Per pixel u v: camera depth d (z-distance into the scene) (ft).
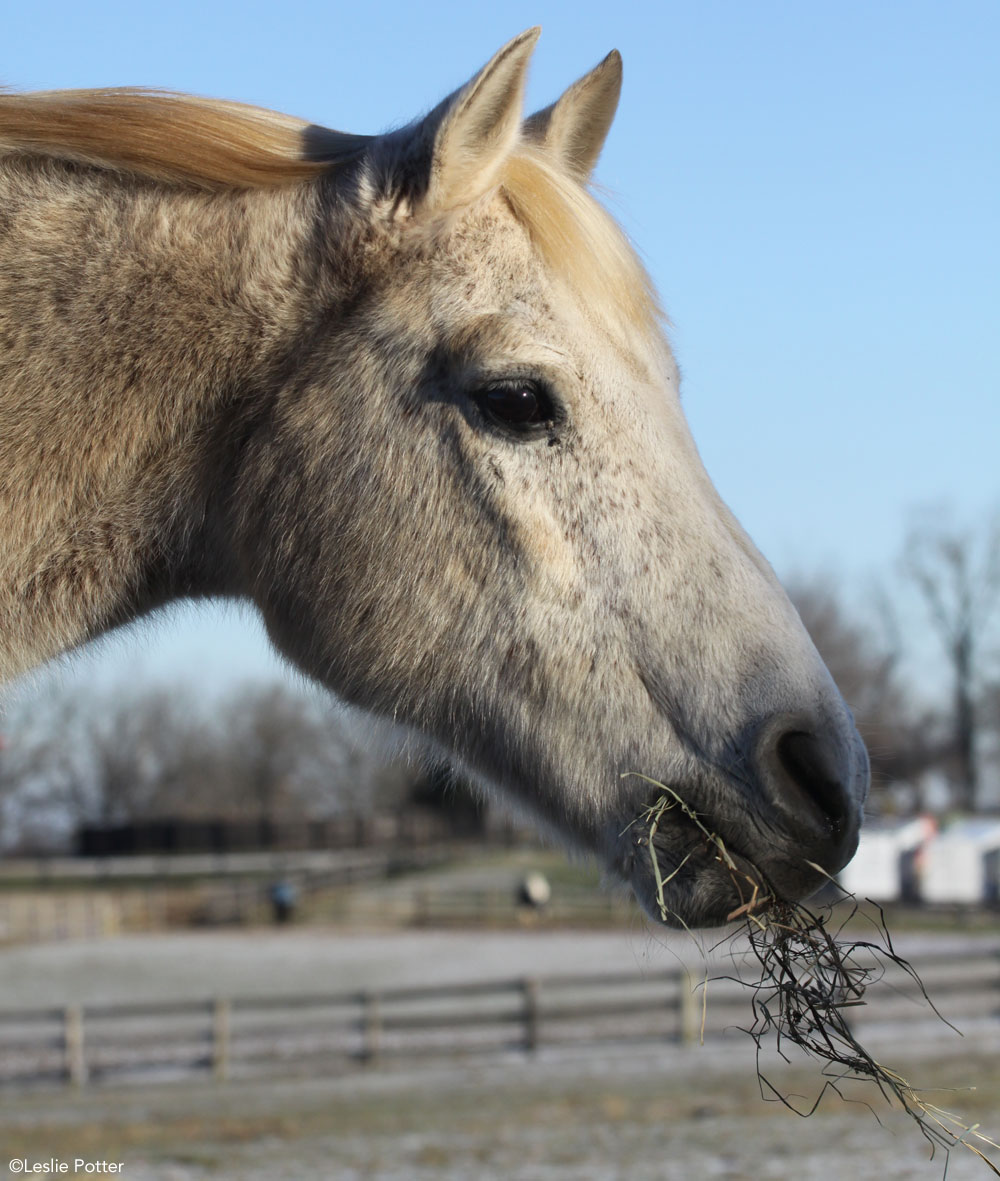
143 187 9.02
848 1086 43.11
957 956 59.98
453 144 8.63
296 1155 34.17
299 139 9.34
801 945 8.48
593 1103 42.22
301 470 8.74
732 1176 29.66
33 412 8.71
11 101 8.99
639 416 8.66
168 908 111.34
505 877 138.21
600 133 10.55
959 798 203.82
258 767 262.47
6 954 89.45
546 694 8.39
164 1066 52.08
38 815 238.48
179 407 8.89
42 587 8.85
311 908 109.91
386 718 8.96
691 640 8.27
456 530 8.48
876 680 196.65
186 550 9.22
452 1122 39.50
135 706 245.24
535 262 8.80
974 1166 29.94
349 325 8.82
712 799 8.09
